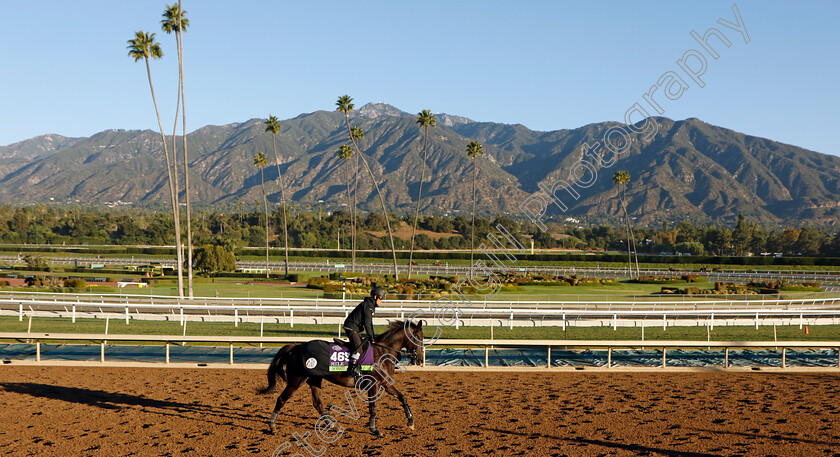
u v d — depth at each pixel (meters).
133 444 8.43
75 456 7.91
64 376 13.05
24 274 61.66
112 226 149.25
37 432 8.96
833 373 13.92
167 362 14.38
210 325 24.84
